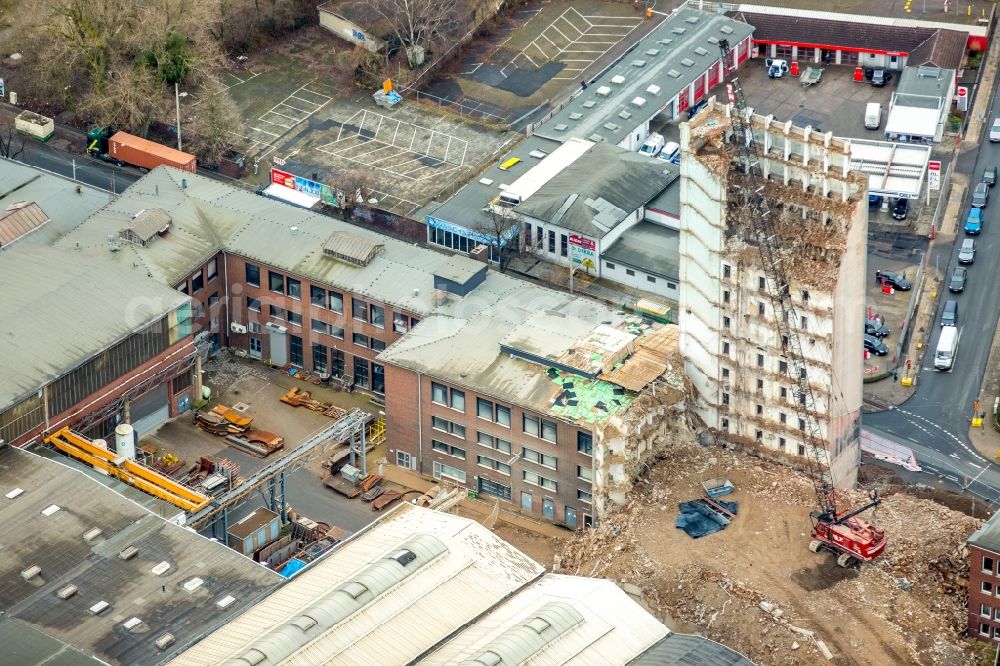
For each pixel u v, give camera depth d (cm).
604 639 19388
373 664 19112
